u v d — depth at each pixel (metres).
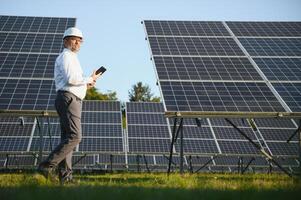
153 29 23.95
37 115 18.33
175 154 31.78
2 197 5.80
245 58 21.20
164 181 11.45
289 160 35.81
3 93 19.64
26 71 21.75
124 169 38.50
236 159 38.22
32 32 25.88
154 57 20.59
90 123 35.12
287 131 33.66
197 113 16.61
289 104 17.38
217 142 32.44
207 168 37.84
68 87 11.38
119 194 6.58
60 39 25.28
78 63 11.73
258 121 34.91
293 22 26.06
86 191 7.00
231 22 25.92
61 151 11.10
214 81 18.84
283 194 6.71
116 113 36.97
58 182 10.54
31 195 6.11
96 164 36.56
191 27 24.83
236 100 17.47
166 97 17.31
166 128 35.38
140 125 35.53
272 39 23.66
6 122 33.56
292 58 21.42
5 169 33.34
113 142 33.06
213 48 22.08
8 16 27.62
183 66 19.94
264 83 18.95
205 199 6.20
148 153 32.31
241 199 6.21
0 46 24.03
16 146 30.92
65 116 11.34
